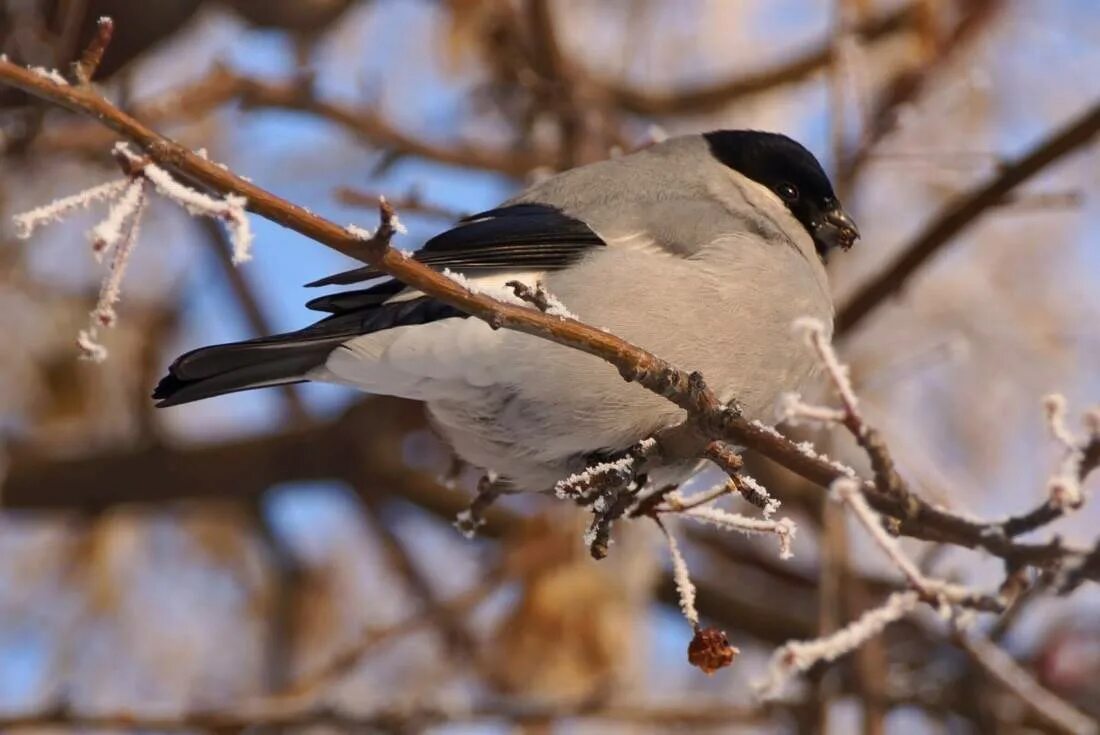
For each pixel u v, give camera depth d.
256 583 13.71
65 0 10.95
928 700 11.05
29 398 13.20
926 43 11.42
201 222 13.10
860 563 11.86
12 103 10.69
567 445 7.66
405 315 7.25
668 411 7.46
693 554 13.27
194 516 13.80
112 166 11.58
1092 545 6.52
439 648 12.86
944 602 6.03
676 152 8.83
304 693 10.97
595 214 7.84
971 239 13.20
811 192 8.91
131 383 13.28
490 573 11.06
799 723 10.69
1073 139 10.36
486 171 12.05
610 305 7.55
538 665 10.88
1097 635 11.77
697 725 11.25
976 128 12.64
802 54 12.43
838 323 11.11
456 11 12.15
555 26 11.81
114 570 13.24
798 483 12.05
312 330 7.12
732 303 7.74
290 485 13.22
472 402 7.52
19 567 13.23
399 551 12.96
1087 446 6.35
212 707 11.06
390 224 5.58
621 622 10.85
